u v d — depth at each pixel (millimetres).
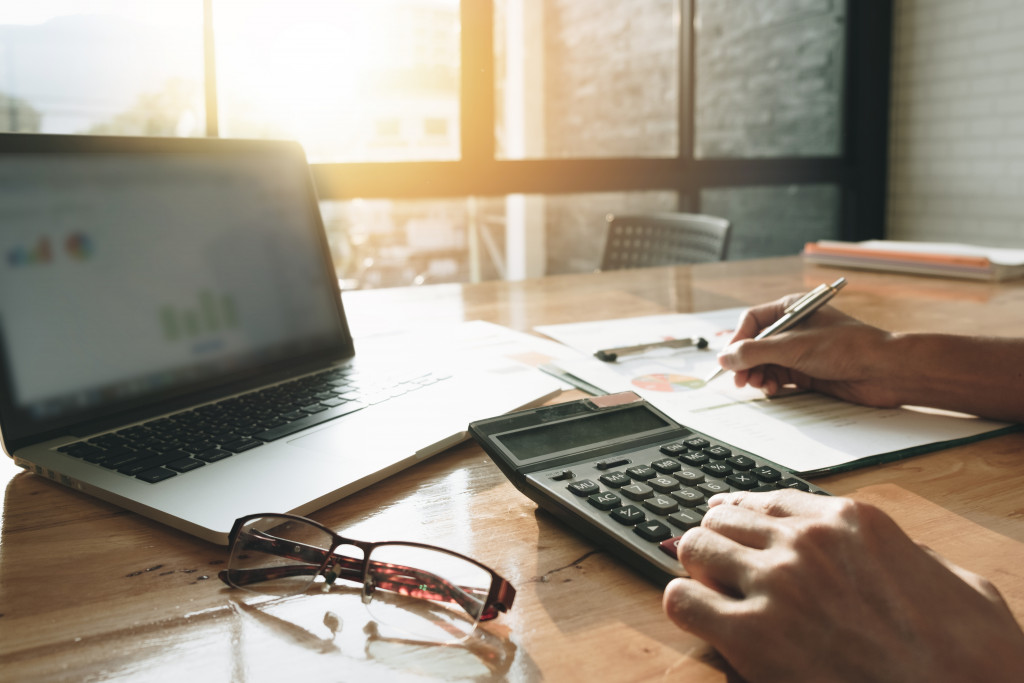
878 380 655
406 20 2734
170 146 672
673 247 1871
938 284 1320
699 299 1196
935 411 657
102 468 508
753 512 368
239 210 721
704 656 336
